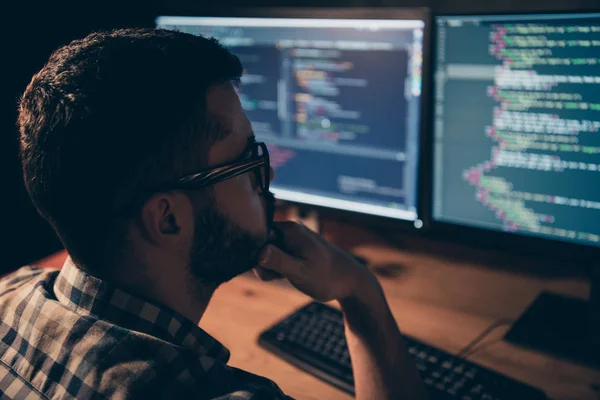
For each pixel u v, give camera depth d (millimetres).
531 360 949
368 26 1130
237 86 630
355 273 917
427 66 1079
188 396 542
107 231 568
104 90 525
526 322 1041
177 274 622
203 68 571
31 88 566
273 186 1354
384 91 1151
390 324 911
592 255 991
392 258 1304
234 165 611
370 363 878
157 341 558
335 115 1219
